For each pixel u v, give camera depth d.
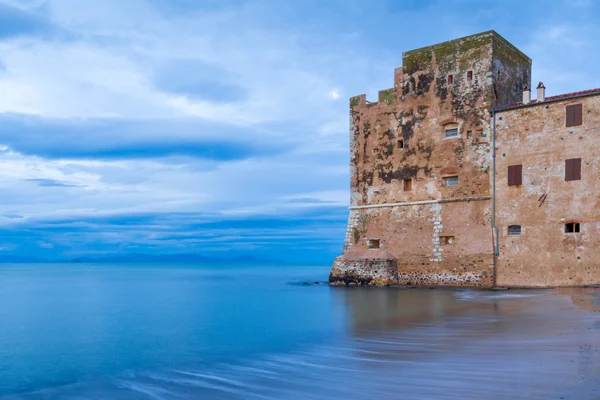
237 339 17.44
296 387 10.38
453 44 36.44
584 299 21.97
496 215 33.03
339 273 39.50
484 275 32.84
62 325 22.83
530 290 29.41
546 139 31.41
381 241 38.53
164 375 12.50
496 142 33.53
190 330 20.25
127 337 18.98
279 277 76.88
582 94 30.23
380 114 39.94
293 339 16.50
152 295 40.84
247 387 10.70
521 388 8.55
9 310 29.64
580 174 29.92
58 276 88.38
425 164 36.91
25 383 12.27
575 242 29.75
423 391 9.12
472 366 10.52
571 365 9.79
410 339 14.98
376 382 10.12
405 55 38.97
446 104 36.31
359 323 19.38
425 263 35.84
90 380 12.38
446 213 35.38
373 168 39.84
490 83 34.31
